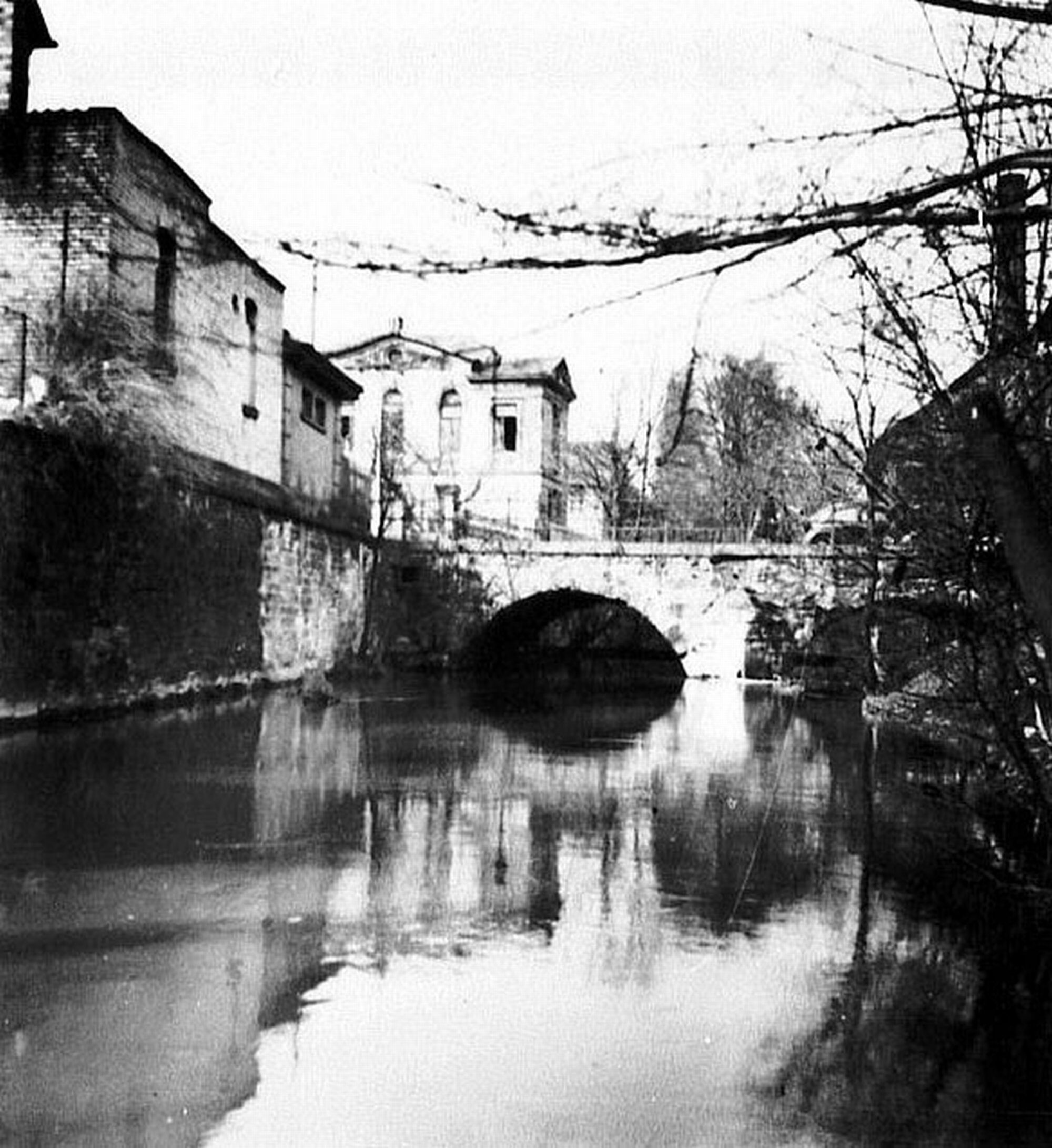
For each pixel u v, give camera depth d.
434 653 35.34
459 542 35.34
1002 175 3.87
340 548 29.61
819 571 27.09
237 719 18.06
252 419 23.47
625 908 7.90
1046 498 4.38
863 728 20.69
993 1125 4.74
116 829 9.63
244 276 22.72
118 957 6.46
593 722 21.38
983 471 2.62
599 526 57.09
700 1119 4.71
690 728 20.67
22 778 11.54
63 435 15.09
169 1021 5.55
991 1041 5.62
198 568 19.89
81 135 17.67
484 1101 4.81
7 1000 5.74
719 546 33.88
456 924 7.38
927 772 14.59
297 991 6.06
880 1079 5.14
